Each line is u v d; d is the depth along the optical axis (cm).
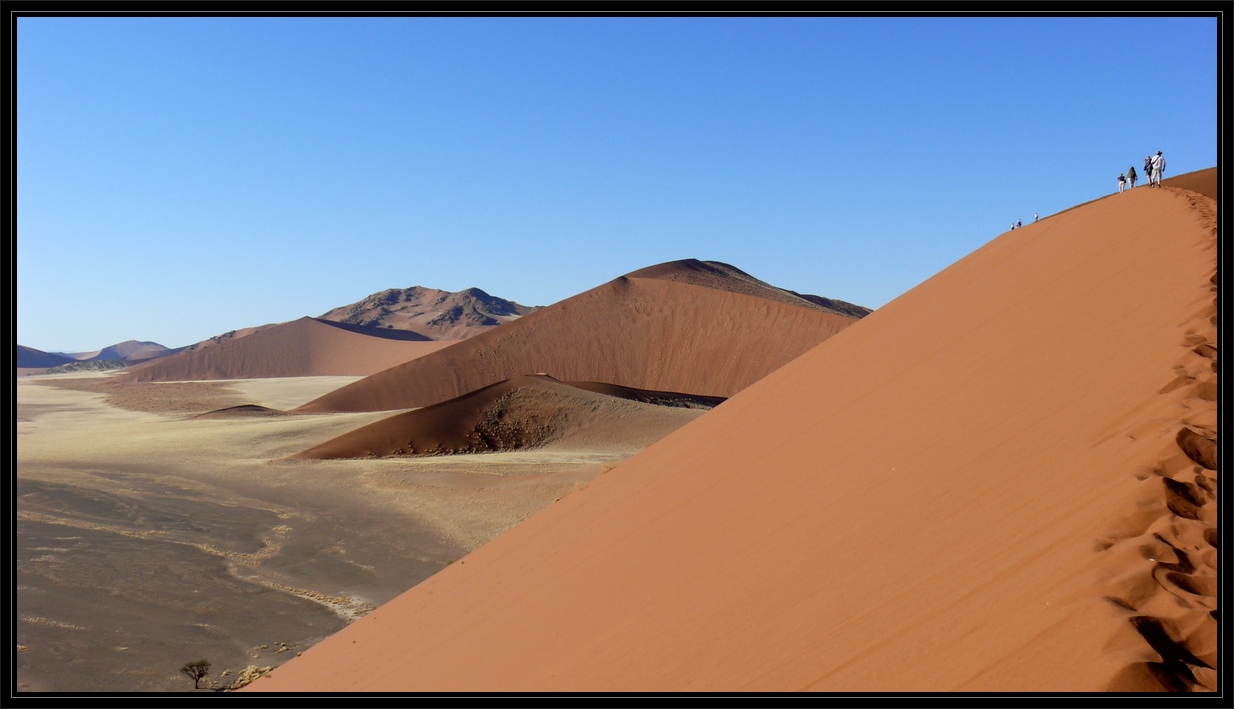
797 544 712
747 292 16062
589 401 7944
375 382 11781
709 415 1752
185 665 2028
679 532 962
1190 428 530
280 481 5175
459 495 4659
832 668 480
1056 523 505
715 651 588
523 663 781
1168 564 415
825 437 1023
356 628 1428
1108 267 1063
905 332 1405
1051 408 693
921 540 588
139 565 3033
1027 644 404
